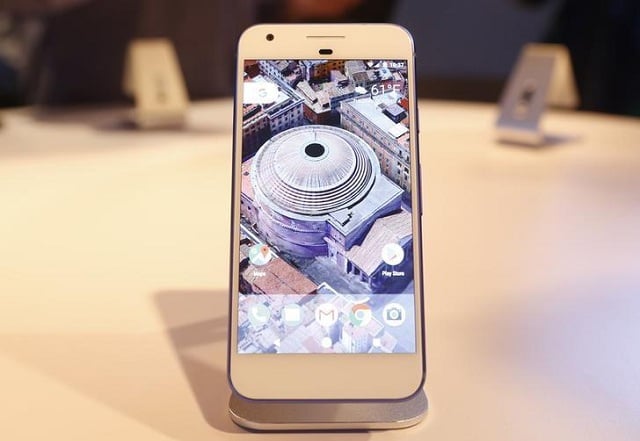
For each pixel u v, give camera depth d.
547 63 1.48
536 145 1.46
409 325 0.57
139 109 1.59
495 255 0.90
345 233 0.59
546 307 0.75
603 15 2.58
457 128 1.62
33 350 0.65
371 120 0.61
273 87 0.61
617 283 0.82
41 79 2.19
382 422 0.53
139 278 0.82
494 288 0.80
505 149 1.45
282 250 0.58
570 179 1.24
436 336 0.68
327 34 0.63
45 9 2.09
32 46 2.16
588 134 1.59
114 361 0.63
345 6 2.59
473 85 2.72
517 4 2.64
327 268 0.58
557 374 0.61
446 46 2.73
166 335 0.68
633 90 2.65
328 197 0.59
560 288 0.80
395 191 0.59
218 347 0.66
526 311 0.74
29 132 1.56
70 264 0.86
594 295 0.78
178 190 1.15
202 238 0.95
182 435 0.52
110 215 1.03
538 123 1.45
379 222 0.59
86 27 2.15
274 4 2.51
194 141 1.48
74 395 0.57
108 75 2.18
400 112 0.61
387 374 0.55
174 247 0.92
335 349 0.56
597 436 0.53
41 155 1.36
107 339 0.67
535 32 2.65
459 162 1.34
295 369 0.55
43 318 0.71
